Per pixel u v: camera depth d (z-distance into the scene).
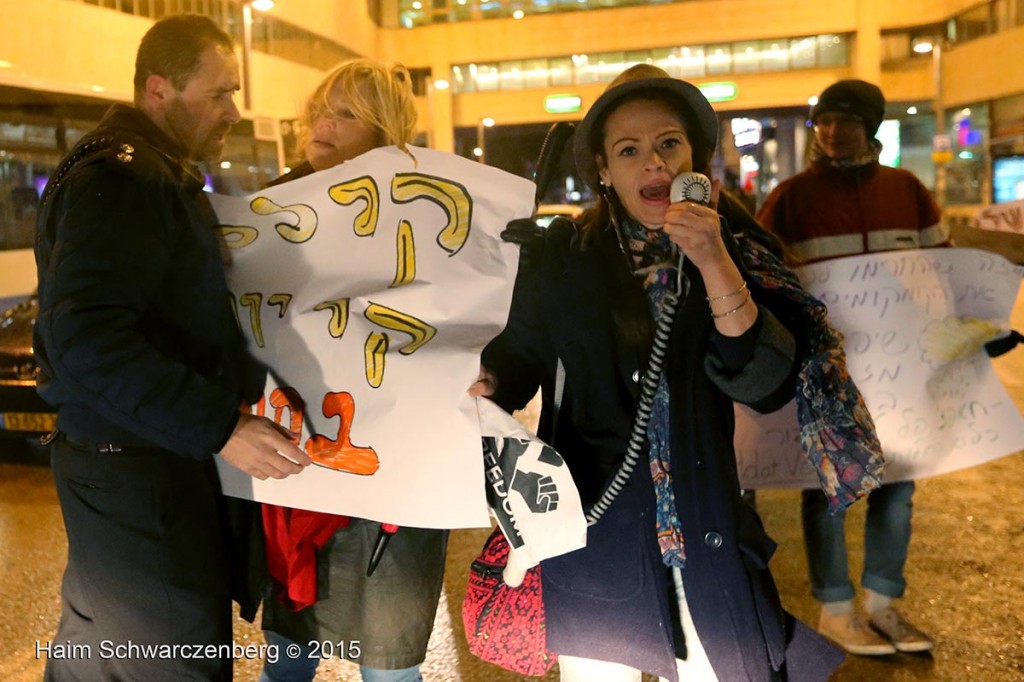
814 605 3.72
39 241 1.97
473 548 4.58
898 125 39.09
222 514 2.18
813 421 1.99
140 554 1.96
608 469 1.93
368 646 2.28
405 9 42.69
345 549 2.29
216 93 2.18
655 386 1.86
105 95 10.16
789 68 40.25
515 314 2.03
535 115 42.72
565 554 1.99
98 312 1.77
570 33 41.56
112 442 1.95
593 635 1.98
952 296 3.24
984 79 33.97
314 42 34.19
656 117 1.93
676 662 1.96
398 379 2.01
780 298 2.02
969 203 33.34
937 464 3.26
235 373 2.10
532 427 6.86
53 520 5.10
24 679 3.31
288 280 2.12
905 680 3.11
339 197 2.11
